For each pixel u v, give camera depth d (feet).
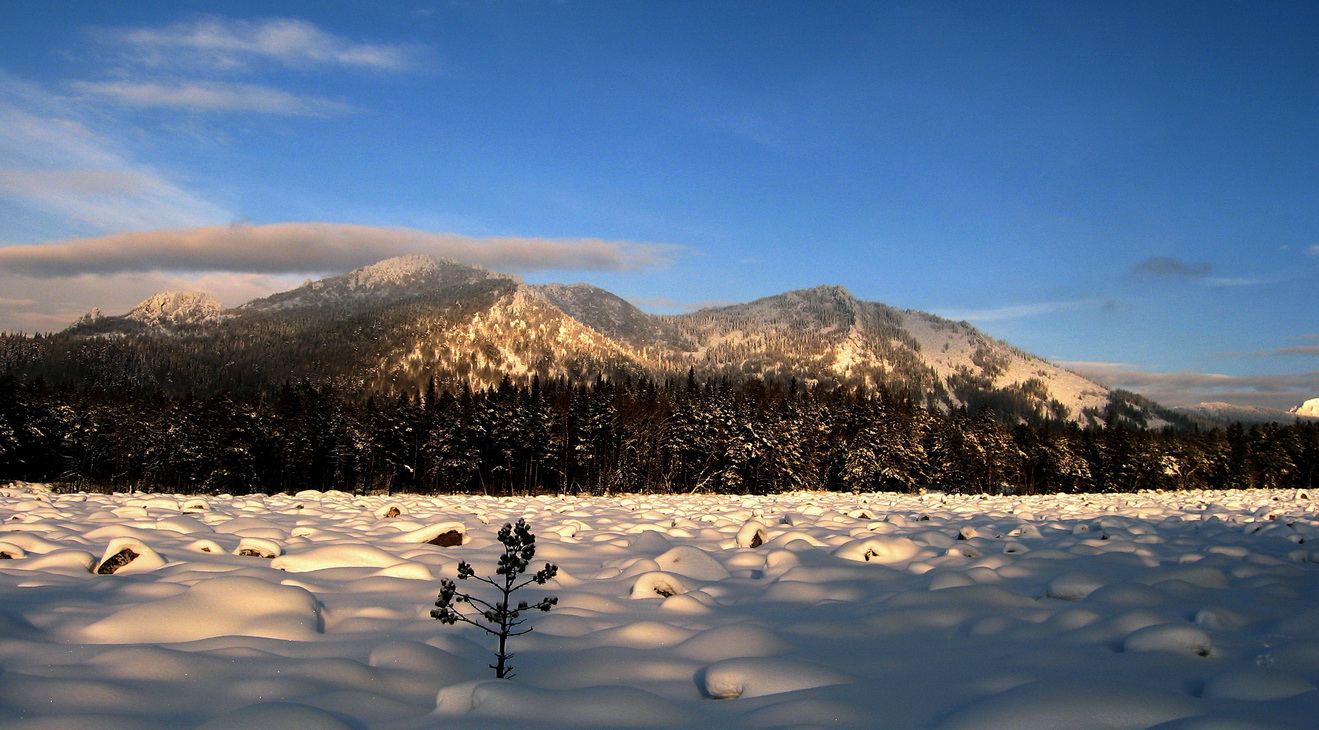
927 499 112.16
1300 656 18.80
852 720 15.28
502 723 14.76
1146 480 257.75
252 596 22.39
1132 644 20.47
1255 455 271.28
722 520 58.59
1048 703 14.44
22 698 14.37
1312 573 33.22
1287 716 14.25
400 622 23.56
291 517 52.49
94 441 225.76
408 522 49.32
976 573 31.40
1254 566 34.22
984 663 19.81
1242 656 19.65
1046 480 252.42
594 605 27.09
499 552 38.32
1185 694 16.47
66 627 20.43
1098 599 26.07
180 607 21.17
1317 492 127.95
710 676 18.08
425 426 230.27
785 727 14.82
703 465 225.76
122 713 14.30
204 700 15.47
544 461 220.64
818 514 63.41
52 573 27.84
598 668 19.34
